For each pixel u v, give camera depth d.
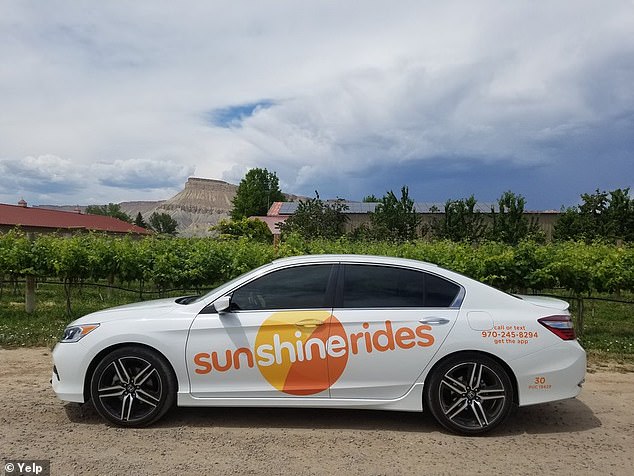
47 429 4.85
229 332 4.91
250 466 4.12
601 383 6.68
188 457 4.28
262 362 4.86
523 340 4.83
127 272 10.69
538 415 5.45
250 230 35.12
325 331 4.88
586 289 9.69
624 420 5.32
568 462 4.28
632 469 4.16
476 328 4.85
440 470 4.10
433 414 4.86
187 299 5.70
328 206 28.77
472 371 4.83
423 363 4.82
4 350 8.07
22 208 43.75
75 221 45.94
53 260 10.41
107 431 4.81
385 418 5.27
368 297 5.02
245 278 5.16
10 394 5.89
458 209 21.94
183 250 11.05
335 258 5.20
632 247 12.13
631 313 12.12
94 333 4.95
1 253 10.69
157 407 4.89
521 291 10.32
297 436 4.77
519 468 4.16
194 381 4.91
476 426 4.80
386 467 4.14
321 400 4.86
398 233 23.17
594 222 21.89
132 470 4.02
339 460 4.26
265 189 78.31
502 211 20.91
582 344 8.78
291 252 10.66
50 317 10.55
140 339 4.89
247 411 5.42
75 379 4.92
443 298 5.02
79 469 4.02
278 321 4.91
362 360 4.84
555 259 9.74
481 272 9.81
